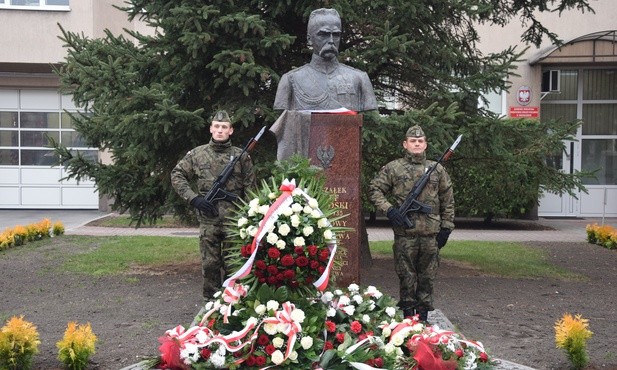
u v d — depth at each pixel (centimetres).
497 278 991
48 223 1448
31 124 2042
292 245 467
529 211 1877
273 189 493
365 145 841
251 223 473
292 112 637
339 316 490
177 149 891
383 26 880
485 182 1667
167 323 709
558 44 1116
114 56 901
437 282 952
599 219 1908
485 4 911
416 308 651
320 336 462
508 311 776
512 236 1548
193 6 827
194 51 818
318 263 469
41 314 758
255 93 891
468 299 838
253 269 470
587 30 1762
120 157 945
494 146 893
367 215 1930
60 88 929
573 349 556
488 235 1569
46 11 1867
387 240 1465
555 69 1884
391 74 978
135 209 971
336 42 674
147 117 806
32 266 1084
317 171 517
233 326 463
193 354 441
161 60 879
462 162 1023
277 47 850
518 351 612
